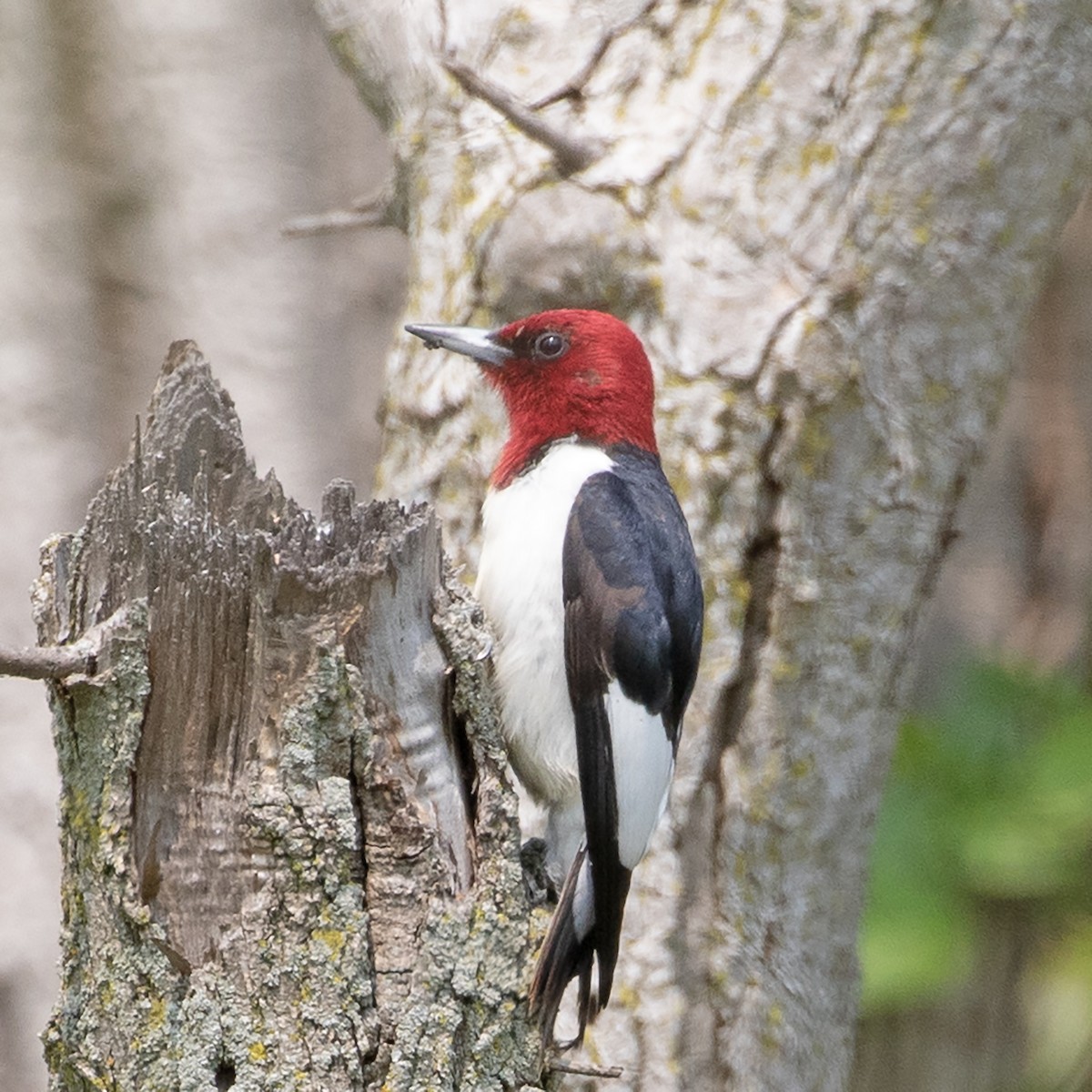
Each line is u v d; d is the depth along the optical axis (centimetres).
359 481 1677
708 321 995
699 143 1007
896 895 1259
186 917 666
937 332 1020
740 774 1002
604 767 841
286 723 664
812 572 1000
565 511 870
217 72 1653
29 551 1617
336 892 667
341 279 1684
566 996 991
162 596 670
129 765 668
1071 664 1522
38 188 1648
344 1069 661
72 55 1650
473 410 1049
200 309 1667
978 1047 1416
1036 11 1021
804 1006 1032
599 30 1041
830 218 998
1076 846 1274
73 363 1648
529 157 1027
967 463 1053
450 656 703
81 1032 676
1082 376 1595
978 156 1012
